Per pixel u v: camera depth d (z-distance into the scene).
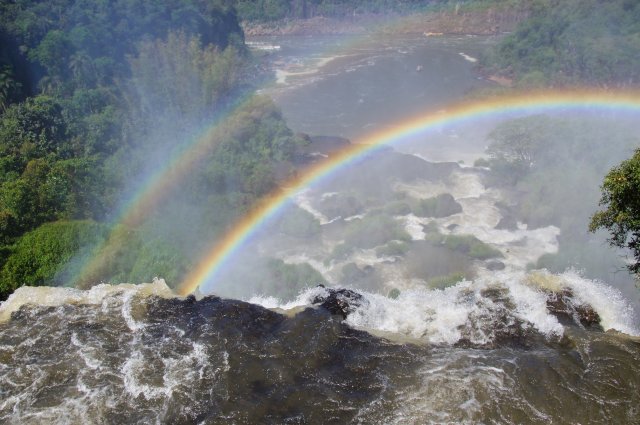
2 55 107.19
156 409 23.42
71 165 64.12
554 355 24.59
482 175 87.81
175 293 31.61
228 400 23.53
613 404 21.88
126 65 122.50
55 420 23.20
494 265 62.78
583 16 152.50
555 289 29.23
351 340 26.64
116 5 131.25
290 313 29.14
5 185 52.97
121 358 26.45
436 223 74.12
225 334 27.55
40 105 89.44
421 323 28.08
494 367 23.91
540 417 21.47
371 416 22.19
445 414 21.86
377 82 157.12
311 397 23.34
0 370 26.16
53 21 121.50
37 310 30.27
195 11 153.38
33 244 43.78
